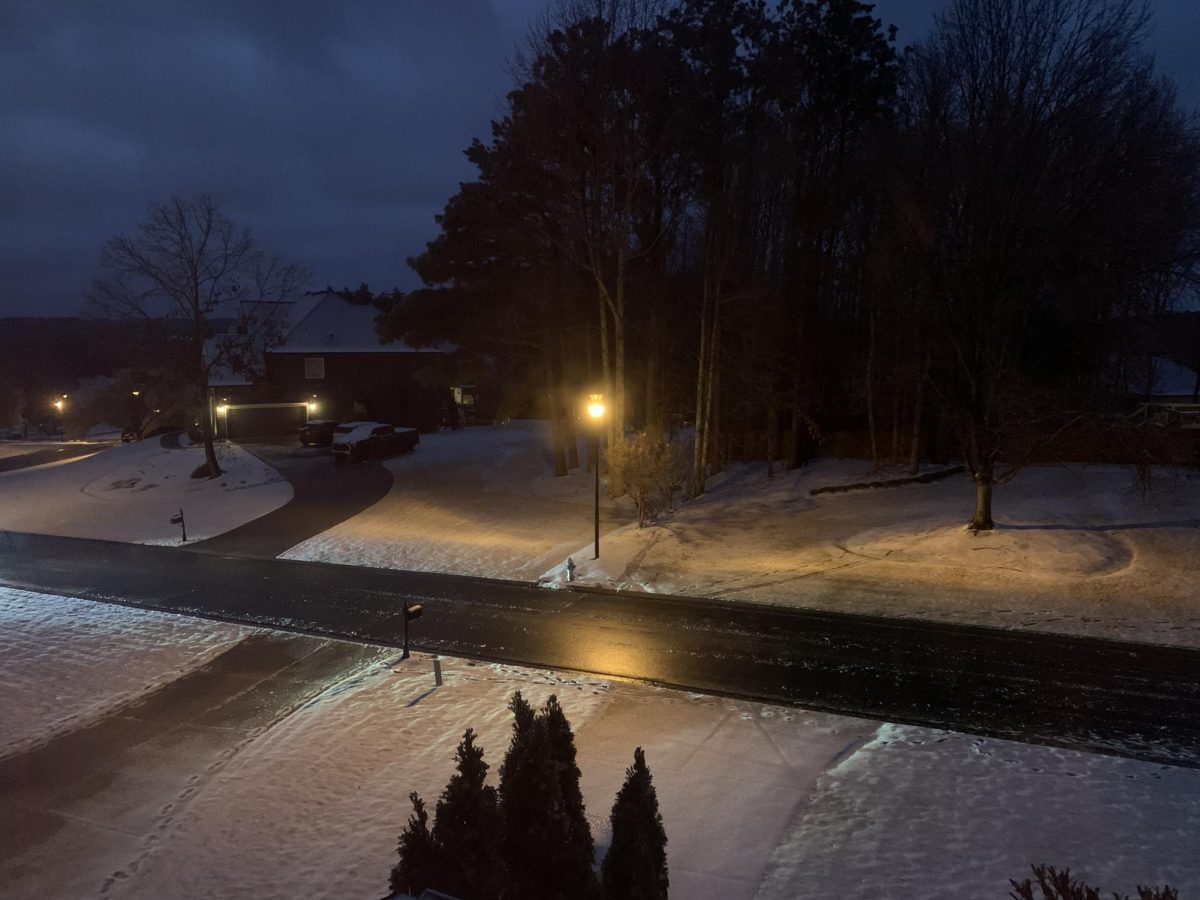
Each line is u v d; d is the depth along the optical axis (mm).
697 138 25688
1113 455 27703
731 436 35375
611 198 27359
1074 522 20750
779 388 32750
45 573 22656
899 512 24484
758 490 29031
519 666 13938
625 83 25062
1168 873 7238
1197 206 22844
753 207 28234
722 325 31172
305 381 54000
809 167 30375
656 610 17109
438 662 13109
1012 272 19328
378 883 7906
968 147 18828
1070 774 9297
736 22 26328
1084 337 25766
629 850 6023
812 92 29734
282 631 16547
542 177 28797
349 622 17047
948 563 18906
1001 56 18062
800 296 31156
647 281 30812
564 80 25453
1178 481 23812
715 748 10367
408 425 55250
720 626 15828
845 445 34625
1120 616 15195
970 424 19953
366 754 10758
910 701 11758
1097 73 17484
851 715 11305
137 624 17375
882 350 30391
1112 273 21406
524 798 6098
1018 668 12984
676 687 12633
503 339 32938
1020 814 8398
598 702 12117
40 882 8531
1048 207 18188
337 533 26234
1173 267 24656
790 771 9625
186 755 11297
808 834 8227
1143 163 18250
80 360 131375
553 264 32188
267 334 40312
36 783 10711
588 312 33344
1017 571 17938
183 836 9164
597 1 24859
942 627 15219
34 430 110375
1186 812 8352
